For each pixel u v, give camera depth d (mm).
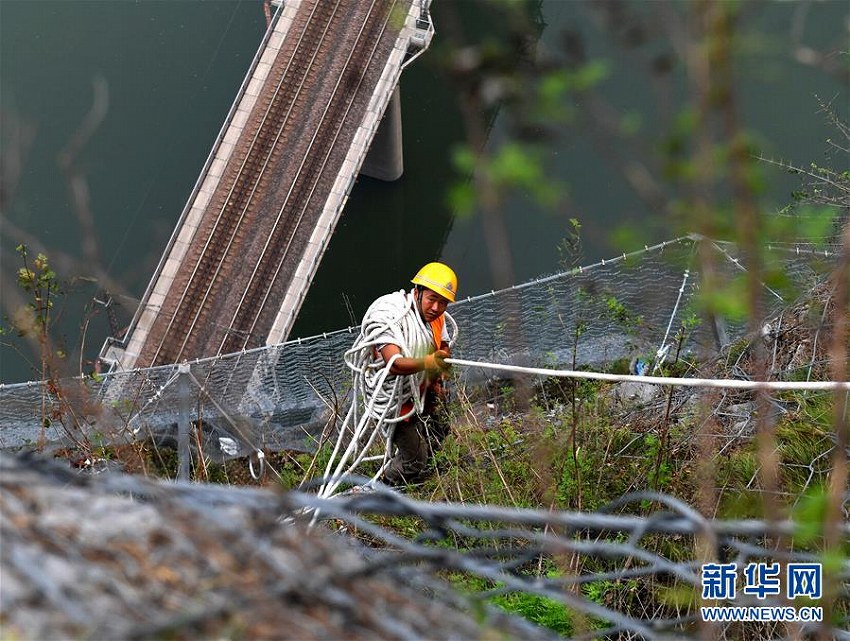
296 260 31703
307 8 35812
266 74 34688
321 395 12945
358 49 35188
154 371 12508
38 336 9305
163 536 2738
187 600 2562
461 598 2895
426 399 9859
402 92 41281
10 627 2447
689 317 10320
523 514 2900
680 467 8766
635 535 2889
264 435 12711
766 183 2020
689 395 9742
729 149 1998
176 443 12617
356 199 40281
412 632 2617
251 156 33188
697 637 4641
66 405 10477
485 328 13070
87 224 4176
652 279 12617
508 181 2227
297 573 2682
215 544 2732
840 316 2982
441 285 9281
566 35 2221
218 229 31812
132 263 31719
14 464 2916
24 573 2580
